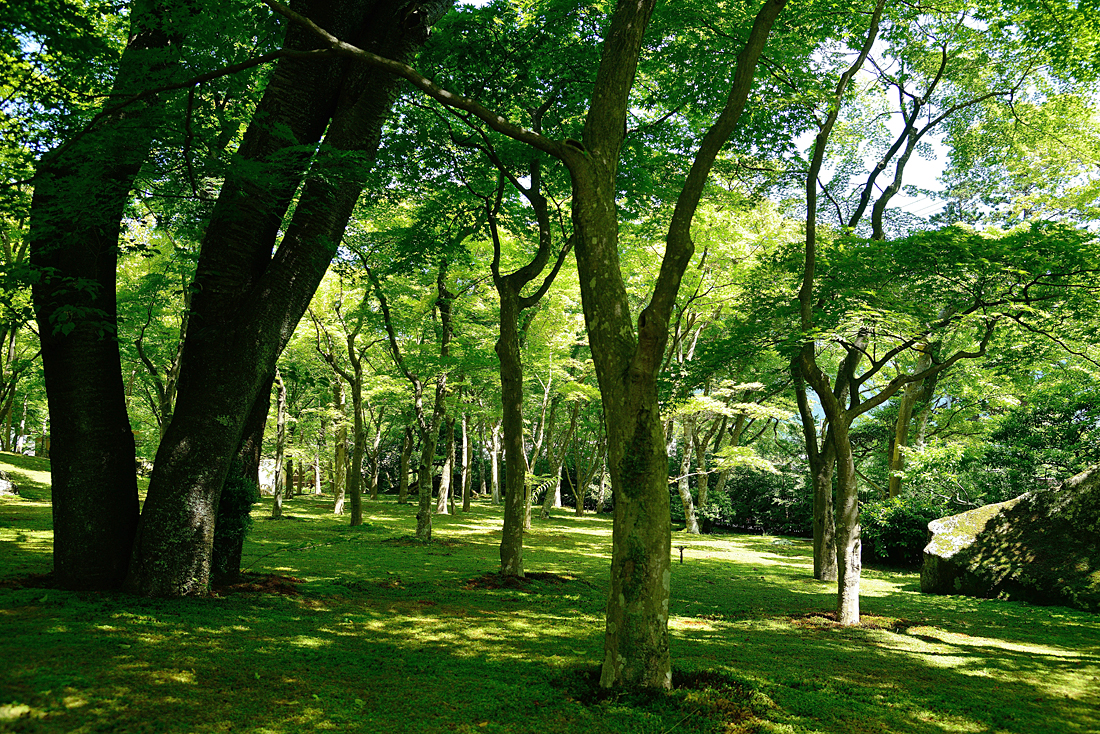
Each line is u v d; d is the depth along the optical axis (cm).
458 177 1266
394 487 4581
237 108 921
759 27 548
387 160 1135
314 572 1115
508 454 1183
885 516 1886
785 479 3052
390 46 856
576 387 2408
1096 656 763
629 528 507
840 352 1984
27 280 706
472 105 542
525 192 1179
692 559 1873
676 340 2433
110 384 775
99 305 776
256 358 772
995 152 1733
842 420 984
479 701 469
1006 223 1894
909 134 1573
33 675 429
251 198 809
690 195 514
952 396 2247
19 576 766
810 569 1744
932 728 475
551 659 612
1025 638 866
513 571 1161
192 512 732
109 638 536
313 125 882
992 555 1262
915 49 1453
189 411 747
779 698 520
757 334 1267
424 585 1055
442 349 1994
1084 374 1631
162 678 459
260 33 885
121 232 844
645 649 502
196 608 678
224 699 434
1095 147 1723
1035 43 1102
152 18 675
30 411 3684
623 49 558
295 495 4056
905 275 1071
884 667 668
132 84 664
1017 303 923
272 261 809
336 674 515
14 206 714
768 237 2328
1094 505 1192
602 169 545
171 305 1736
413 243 1338
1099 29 1002
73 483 732
